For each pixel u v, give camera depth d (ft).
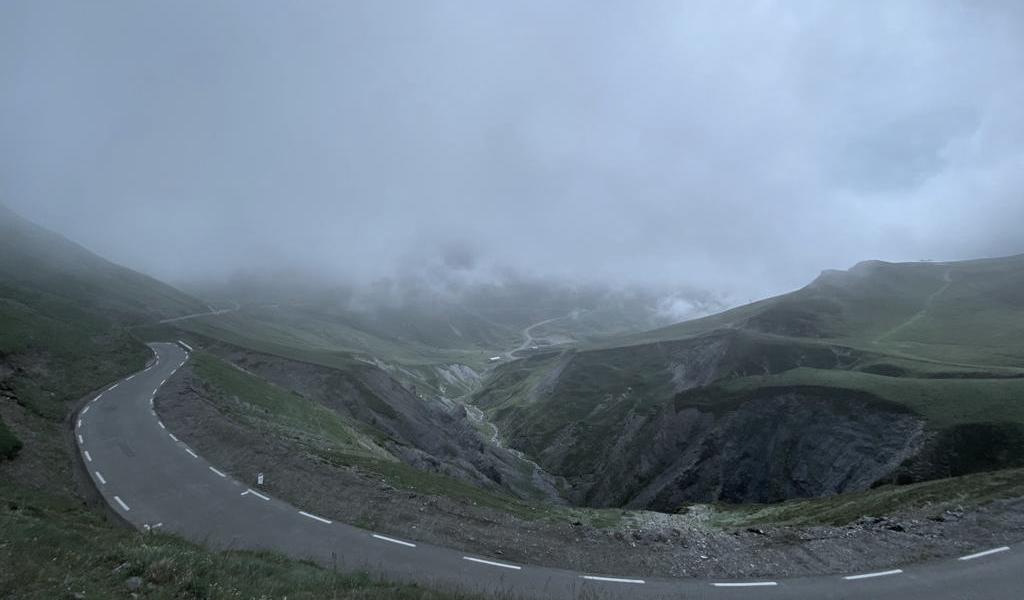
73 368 143.74
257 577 41.55
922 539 66.59
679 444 259.80
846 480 187.21
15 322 145.48
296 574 45.29
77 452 95.81
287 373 272.31
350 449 134.21
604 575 61.72
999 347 296.92
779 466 213.87
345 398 265.75
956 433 168.14
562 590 57.62
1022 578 55.93
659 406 342.44
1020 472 88.84
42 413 108.78
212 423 115.24
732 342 366.43
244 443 104.32
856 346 315.58
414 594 44.91
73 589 31.42
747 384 258.78
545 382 522.06
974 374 226.58
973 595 53.72
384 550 66.59
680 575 61.41
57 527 45.39
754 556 65.72
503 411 519.19
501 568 62.90
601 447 368.27
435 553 66.44
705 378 355.15
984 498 77.77
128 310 312.50
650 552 67.67
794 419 222.28
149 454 98.07
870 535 69.51
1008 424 162.09
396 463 127.65
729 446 232.94
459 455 277.03
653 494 239.09
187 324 328.08
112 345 181.57
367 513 77.92
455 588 54.95
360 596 41.29
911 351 304.50
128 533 54.13
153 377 158.61
